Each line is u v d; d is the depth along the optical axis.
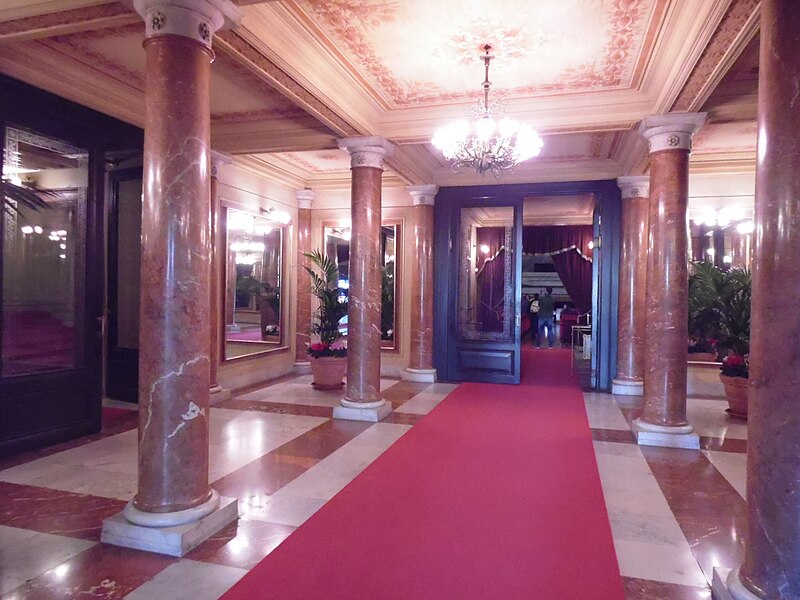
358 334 6.47
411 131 6.34
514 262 8.98
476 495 4.11
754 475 2.48
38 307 5.19
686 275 5.47
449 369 9.27
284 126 6.48
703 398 7.83
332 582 2.87
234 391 8.02
